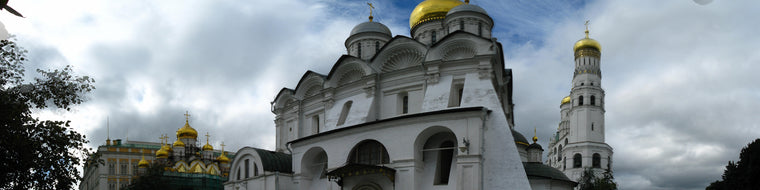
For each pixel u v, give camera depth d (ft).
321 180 131.54
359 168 110.63
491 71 119.24
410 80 129.90
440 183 112.27
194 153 301.63
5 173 75.92
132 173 332.39
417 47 131.13
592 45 349.82
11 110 72.59
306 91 157.07
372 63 137.18
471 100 116.06
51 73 79.92
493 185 105.50
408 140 112.47
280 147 162.20
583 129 335.47
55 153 79.77
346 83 141.38
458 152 106.63
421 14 165.48
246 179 144.05
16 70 76.38
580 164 331.36
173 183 216.74
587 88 342.23
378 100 133.39
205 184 224.53
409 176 110.01
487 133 110.52
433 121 110.52
